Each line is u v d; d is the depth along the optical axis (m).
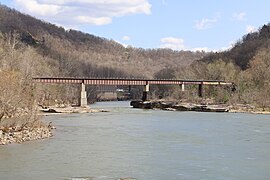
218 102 178.75
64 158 48.66
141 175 40.69
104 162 46.84
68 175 40.00
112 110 158.38
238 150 56.47
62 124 93.50
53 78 155.00
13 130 63.03
